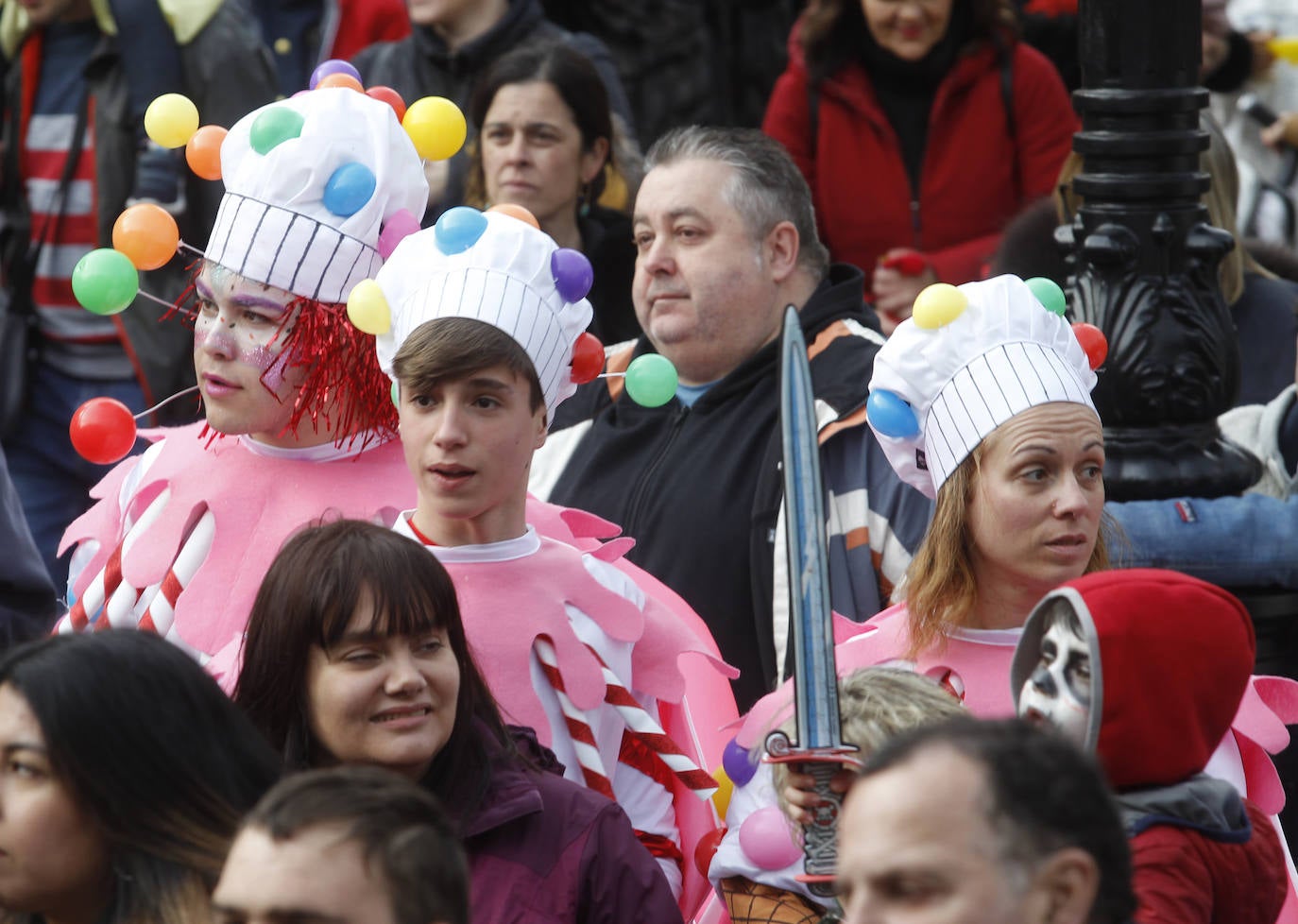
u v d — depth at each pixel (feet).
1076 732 29.55
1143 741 29.60
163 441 45.80
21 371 69.36
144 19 69.41
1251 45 80.43
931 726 23.66
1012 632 39.37
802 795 29.22
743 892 36.40
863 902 22.85
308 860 24.21
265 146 41.68
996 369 38.88
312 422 43.27
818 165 71.05
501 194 62.85
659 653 42.24
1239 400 57.88
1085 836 22.76
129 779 29.17
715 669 45.47
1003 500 38.40
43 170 69.87
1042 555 38.40
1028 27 78.54
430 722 33.78
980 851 22.43
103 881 29.66
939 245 70.54
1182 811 29.73
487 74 63.52
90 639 29.89
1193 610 30.04
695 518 49.88
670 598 45.55
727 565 49.42
